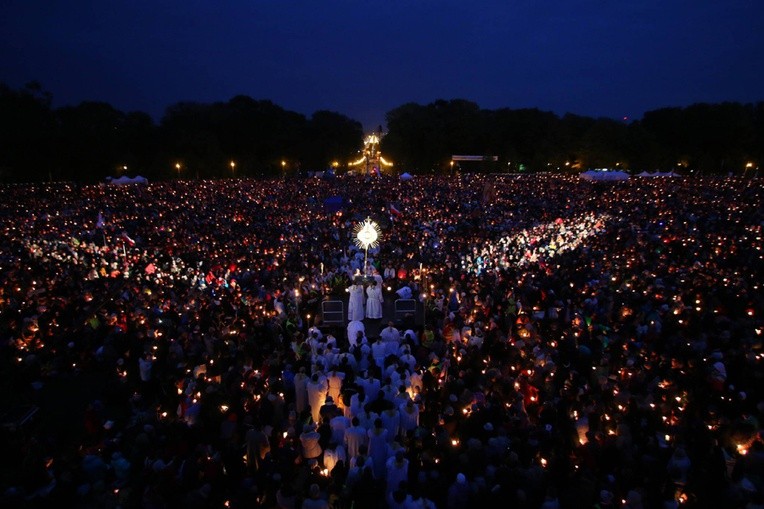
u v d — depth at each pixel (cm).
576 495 756
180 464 873
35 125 6456
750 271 1877
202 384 1073
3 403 1207
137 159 7838
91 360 1344
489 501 753
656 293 1638
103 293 1769
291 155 9281
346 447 927
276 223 3228
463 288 1730
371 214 3422
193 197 4406
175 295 1706
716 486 789
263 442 897
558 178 6544
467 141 9506
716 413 967
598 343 1308
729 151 7825
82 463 852
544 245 2473
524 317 1439
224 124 9131
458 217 3378
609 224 3053
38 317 1451
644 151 7950
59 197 4419
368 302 1628
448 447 887
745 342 1214
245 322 1511
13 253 2353
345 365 1150
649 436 906
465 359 1238
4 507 785
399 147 9512
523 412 980
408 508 734
